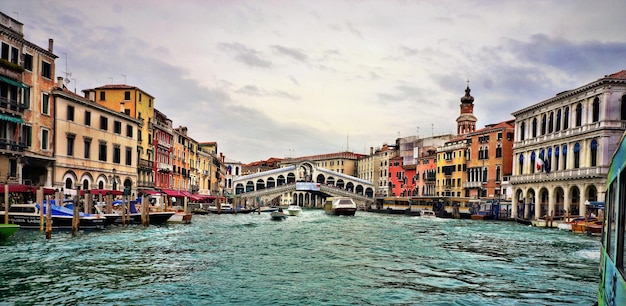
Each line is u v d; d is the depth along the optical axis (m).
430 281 15.07
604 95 38.62
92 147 38.88
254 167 142.38
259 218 51.97
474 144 69.06
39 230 25.11
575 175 41.47
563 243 26.84
